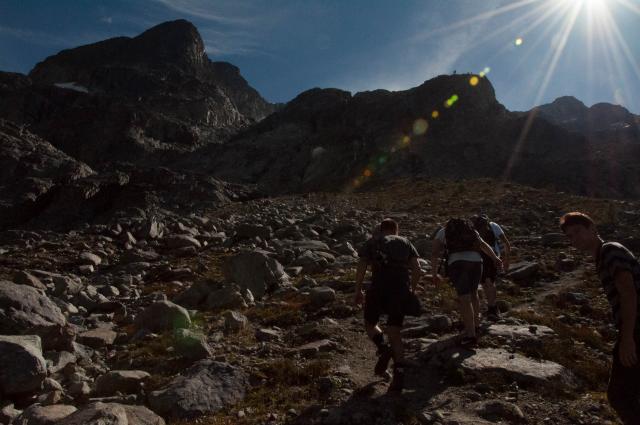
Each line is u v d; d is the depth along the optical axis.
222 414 5.34
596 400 5.64
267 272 11.48
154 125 166.00
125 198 39.47
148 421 4.90
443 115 114.12
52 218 37.41
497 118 115.31
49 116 179.50
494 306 8.93
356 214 27.66
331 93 157.00
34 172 46.88
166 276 13.95
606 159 98.19
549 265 13.78
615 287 3.94
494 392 5.79
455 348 6.98
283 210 33.44
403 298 5.73
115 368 6.95
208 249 18.73
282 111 156.62
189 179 44.12
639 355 3.77
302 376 6.18
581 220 4.18
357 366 6.68
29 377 5.80
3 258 16.58
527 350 7.00
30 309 7.88
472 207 29.62
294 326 8.65
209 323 8.84
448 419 5.08
